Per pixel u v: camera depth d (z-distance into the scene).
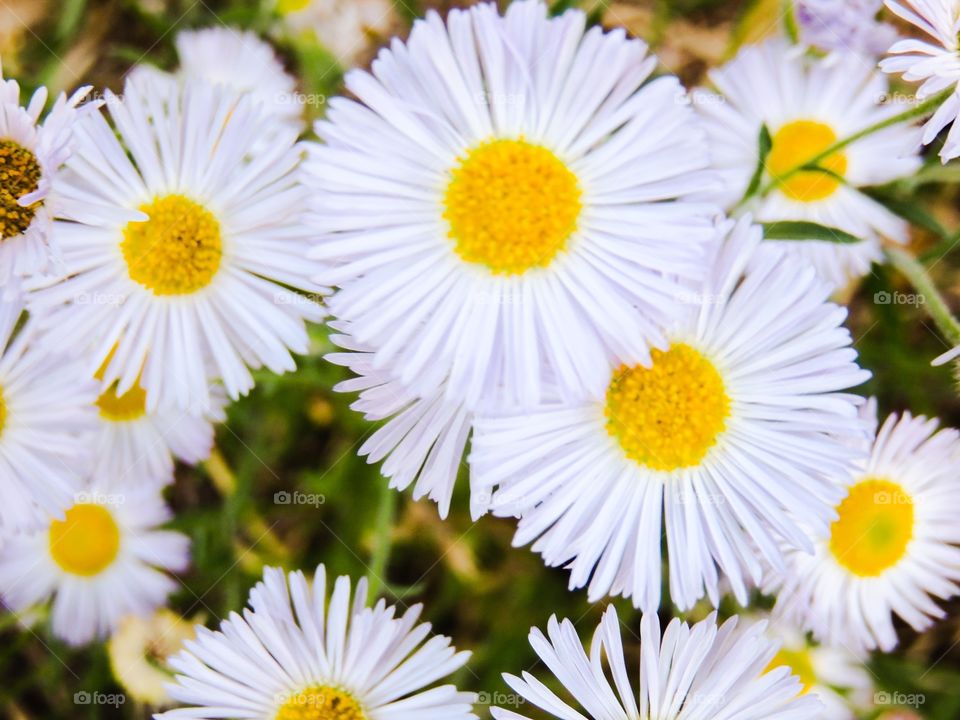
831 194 0.17
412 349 0.14
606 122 0.14
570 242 0.14
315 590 0.15
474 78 0.14
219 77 0.18
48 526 0.16
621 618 0.17
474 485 0.14
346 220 0.14
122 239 0.15
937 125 0.15
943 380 0.17
